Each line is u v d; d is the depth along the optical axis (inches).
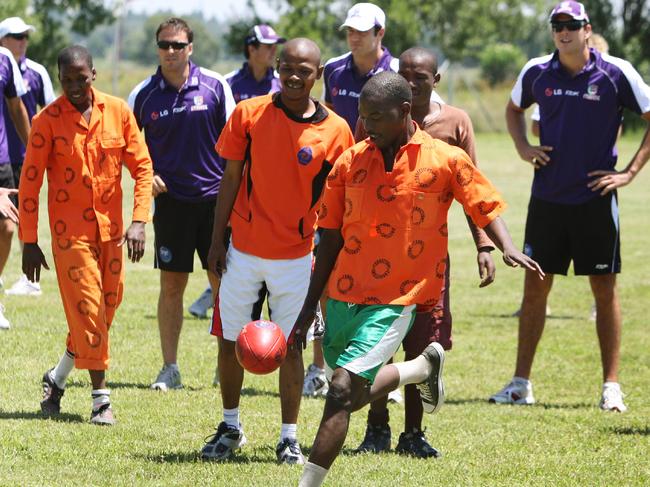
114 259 637.3
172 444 594.6
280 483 515.2
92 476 522.0
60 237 624.7
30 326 930.7
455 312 1161.4
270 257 566.6
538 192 781.3
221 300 573.6
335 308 505.7
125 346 885.8
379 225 497.4
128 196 2143.2
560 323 1114.1
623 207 2284.7
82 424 629.9
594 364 918.4
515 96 792.3
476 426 678.5
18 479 512.7
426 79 609.9
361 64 788.6
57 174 625.0
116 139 631.2
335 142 566.6
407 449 589.9
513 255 491.8
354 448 605.6
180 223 759.1
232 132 566.6
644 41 4968.0
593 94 759.1
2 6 3609.7
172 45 757.3
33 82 1029.8
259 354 507.5
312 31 4136.3
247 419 664.4
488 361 914.1
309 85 557.3
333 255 514.6
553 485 537.3
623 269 1505.9
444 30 4677.7
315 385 762.8
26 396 695.7
